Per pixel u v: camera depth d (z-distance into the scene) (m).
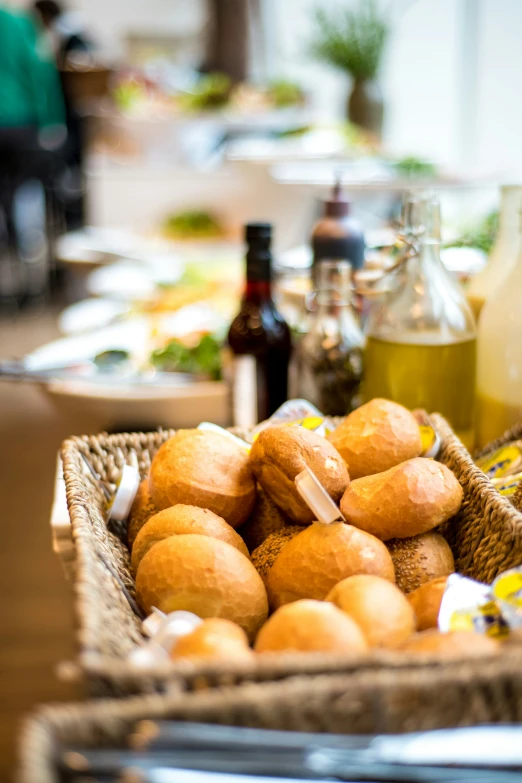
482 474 0.62
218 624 0.46
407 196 0.86
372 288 1.04
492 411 0.86
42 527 1.97
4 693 1.37
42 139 3.99
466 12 4.28
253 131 3.13
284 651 0.43
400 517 0.57
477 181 1.88
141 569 0.54
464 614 0.50
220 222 2.59
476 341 0.87
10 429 2.60
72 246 2.30
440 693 0.38
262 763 0.34
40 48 3.86
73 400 1.11
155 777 0.33
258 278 0.97
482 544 0.59
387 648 0.46
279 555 0.57
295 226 2.48
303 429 0.62
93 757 0.33
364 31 2.66
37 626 1.58
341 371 0.93
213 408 1.09
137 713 0.34
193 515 0.58
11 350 3.34
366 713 0.37
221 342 1.22
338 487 0.60
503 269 0.93
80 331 1.60
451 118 4.51
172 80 4.15
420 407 0.85
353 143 2.43
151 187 2.69
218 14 4.59
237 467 0.65
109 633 0.44
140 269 1.98
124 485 0.67
